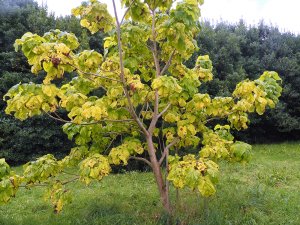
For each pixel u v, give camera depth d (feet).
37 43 10.31
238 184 23.07
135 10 13.98
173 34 12.53
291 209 17.24
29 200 20.67
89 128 14.23
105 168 12.37
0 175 12.84
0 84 33.99
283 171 27.22
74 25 36.91
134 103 13.65
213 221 14.30
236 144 14.05
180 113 15.58
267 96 14.15
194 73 15.17
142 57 15.19
